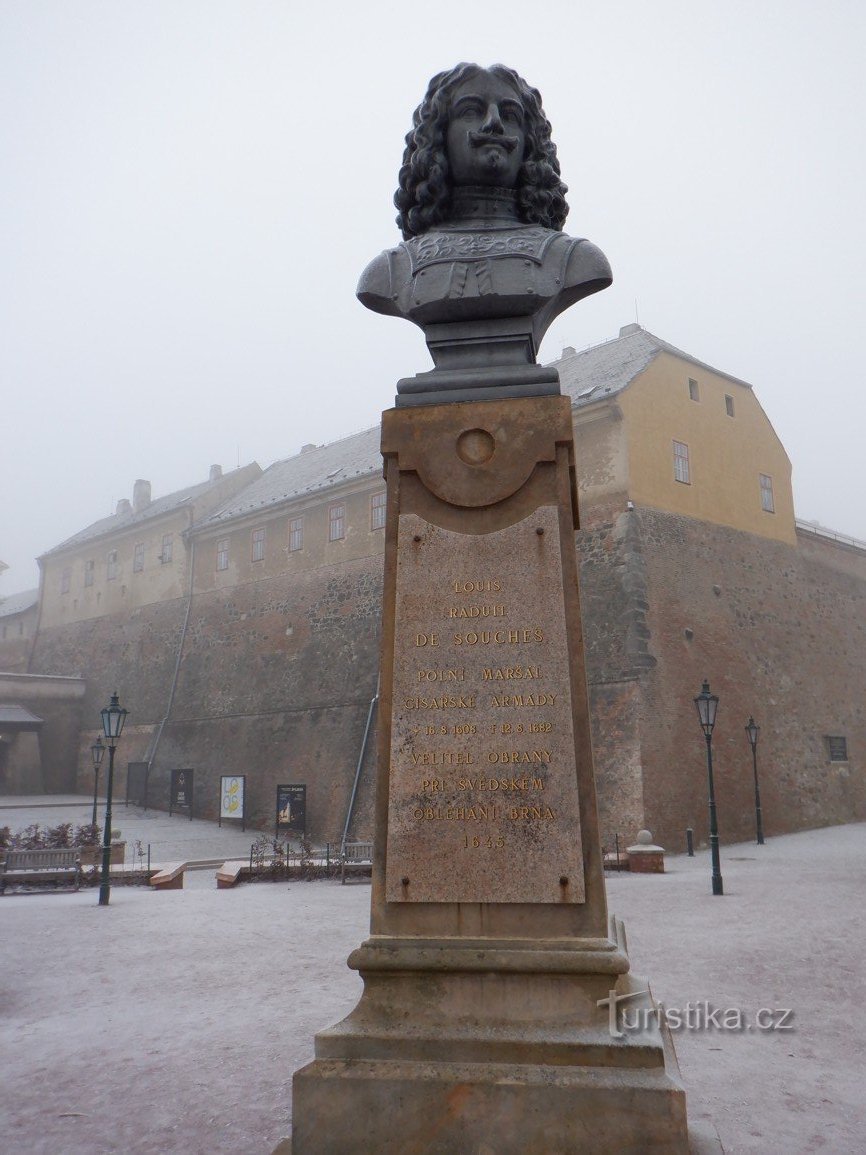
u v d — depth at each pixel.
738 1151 4.13
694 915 12.15
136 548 44.16
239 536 38.47
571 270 4.42
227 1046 6.05
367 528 33.38
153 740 38.25
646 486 26.50
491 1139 3.25
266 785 32.16
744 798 25.38
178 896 16.36
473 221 4.86
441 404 4.29
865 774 30.64
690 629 25.98
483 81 4.88
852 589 33.97
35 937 11.43
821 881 15.97
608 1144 3.20
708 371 30.34
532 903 3.70
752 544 29.80
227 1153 4.17
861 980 7.93
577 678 3.89
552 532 4.07
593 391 27.72
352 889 17.28
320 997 7.56
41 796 40.47
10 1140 4.39
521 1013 3.54
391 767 3.90
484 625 4.01
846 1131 4.39
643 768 22.94
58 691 43.16
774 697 27.98
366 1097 3.34
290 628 34.66
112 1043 6.22
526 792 3.80
